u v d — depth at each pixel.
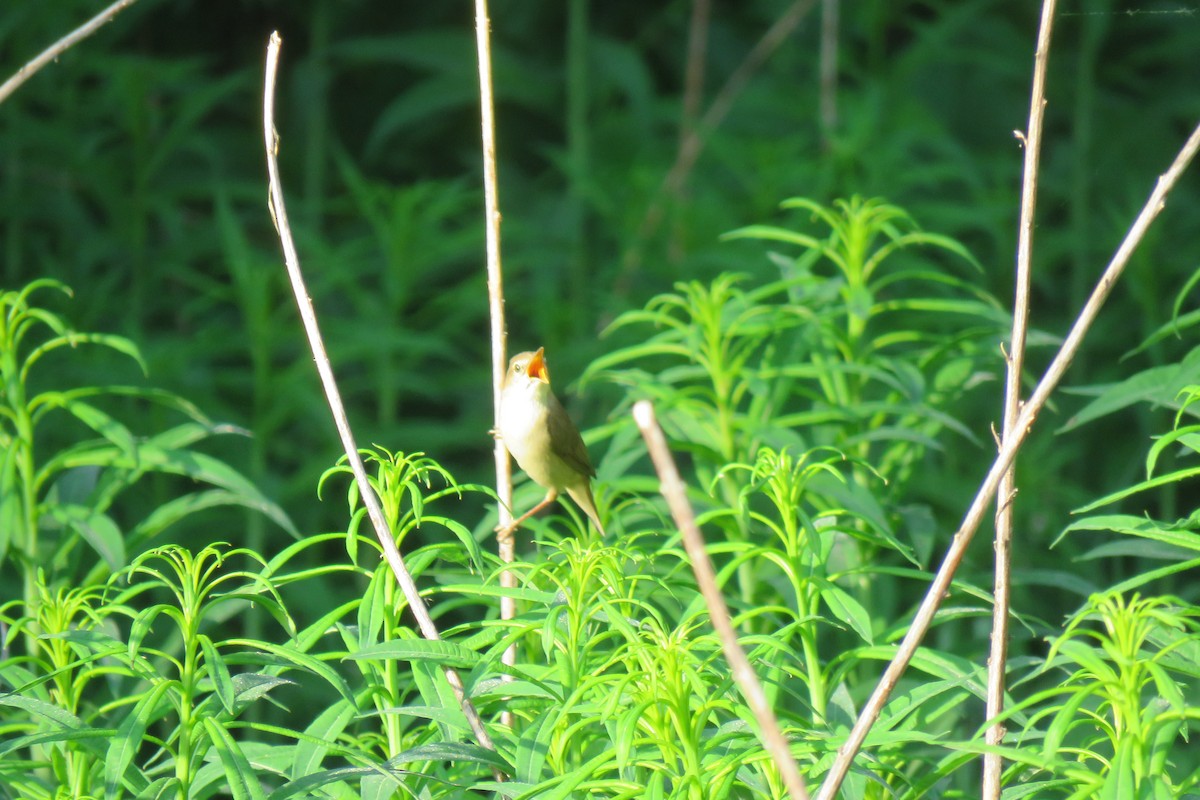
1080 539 11.44
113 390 7.16
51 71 14.62
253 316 10.96
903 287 12.99
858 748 4.35
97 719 6.04
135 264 13.32
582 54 17.14
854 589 7.43
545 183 18.55
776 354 8.62
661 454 3.65
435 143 19.41
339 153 14.56
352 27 19.45
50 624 5.36
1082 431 13.66
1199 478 12.68
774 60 19.98
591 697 4.82
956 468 11.83
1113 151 16.06
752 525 7.70
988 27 17.17
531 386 7.19
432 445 11.77
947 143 13.99
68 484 7.28
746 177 14.89
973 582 7.87
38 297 13.20
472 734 4.78
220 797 6.61
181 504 7.19
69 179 14.51
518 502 7.93
